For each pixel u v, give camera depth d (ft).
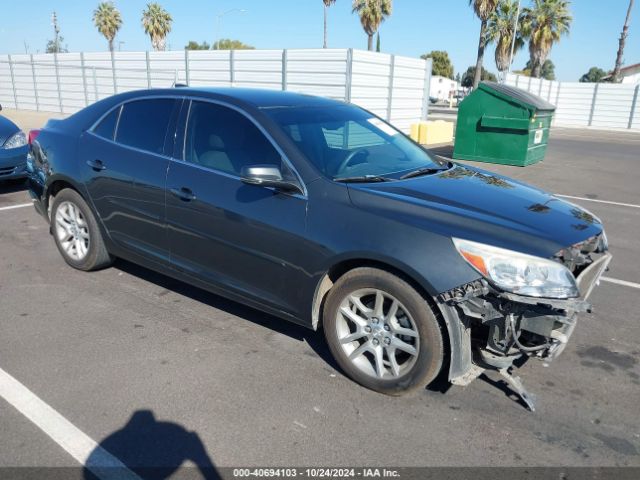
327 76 68.95
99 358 11.37
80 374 10.75
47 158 15.78
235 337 12.45
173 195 12.50
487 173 13.41
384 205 9.89
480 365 9.86
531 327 8.84
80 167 14.83
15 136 25.09
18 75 106.63
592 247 10.12
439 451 8.81
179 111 13.02
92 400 9.90
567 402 10.27
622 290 16.22
